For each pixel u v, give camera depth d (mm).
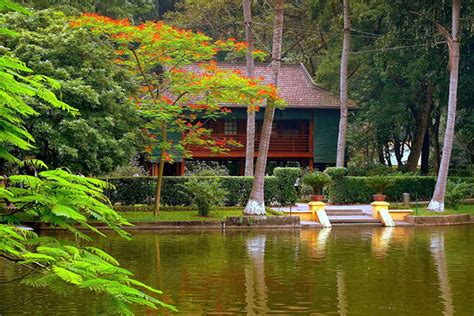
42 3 31547
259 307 11180
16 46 21594
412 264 15961
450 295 12273
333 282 13516
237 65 39812
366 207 29625
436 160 43938
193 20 47312
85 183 4418
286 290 12641
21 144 4164
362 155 48938
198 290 12578
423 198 33000
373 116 40625
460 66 33031
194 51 24406
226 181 28609
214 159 39969
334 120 39781
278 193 29172
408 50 35594
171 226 24328
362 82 42031
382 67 36656
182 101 26344
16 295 11789
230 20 46719
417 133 41594
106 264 4094
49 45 21859
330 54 42750
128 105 23062
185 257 16859
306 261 16359
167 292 12375
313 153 39656
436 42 30438
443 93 34312
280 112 39250
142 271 14672
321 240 21156
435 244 20156
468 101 34594
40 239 4363
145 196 27297
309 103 38875
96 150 21062
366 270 15055
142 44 24203
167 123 26062
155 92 26953
